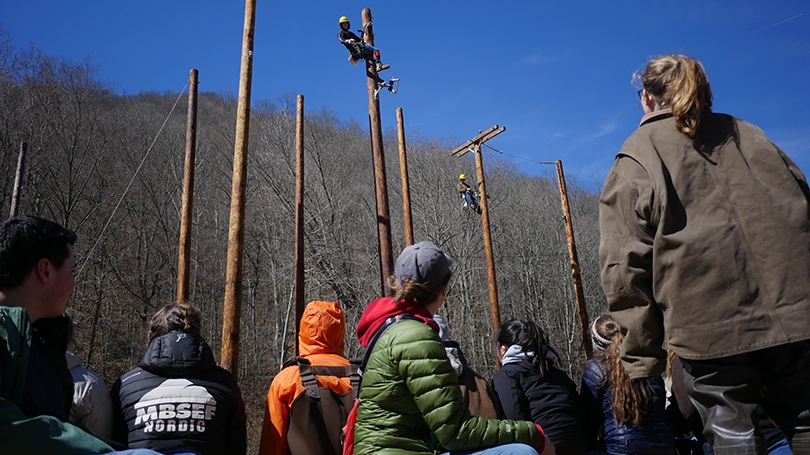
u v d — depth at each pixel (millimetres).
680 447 3879
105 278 33281
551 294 44125
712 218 1661
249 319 37562
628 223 1799
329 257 30844
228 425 3266
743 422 1578
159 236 37875
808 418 1582
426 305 2330
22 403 1722
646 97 2014
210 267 38594
